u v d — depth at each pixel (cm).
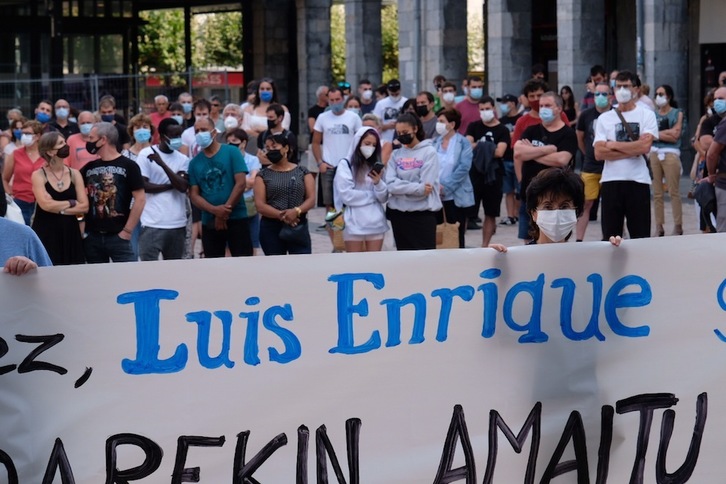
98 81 4075
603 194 1738
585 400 782
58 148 1455
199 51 7544
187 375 729
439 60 3844
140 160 1653
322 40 4741
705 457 799
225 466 736
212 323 731
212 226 1634
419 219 1573
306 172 1559
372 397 751
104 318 720
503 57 3578
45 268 714
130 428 724
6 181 1917
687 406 796
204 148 1627
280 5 5206
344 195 1573
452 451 764
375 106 2944
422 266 754
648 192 1722
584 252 777
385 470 753
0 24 4841
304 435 744
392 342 754
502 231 2392
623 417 789
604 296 784
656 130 1716
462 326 762
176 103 2530
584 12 3359
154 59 7462
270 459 741
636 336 790
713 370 798
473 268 761
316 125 2289
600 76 2875
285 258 735
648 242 788
